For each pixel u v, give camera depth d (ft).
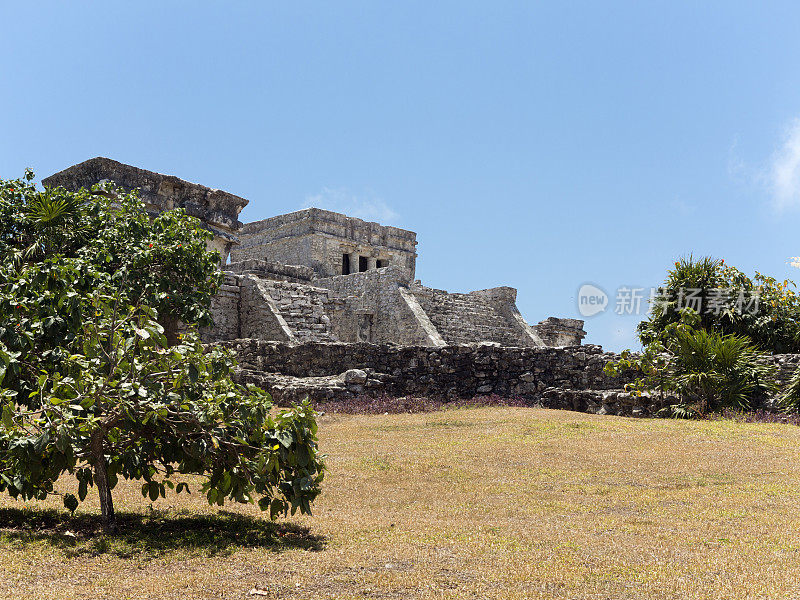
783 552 19.66
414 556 19.62
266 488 22.29
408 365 65.21
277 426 21.75
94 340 21.99
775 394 54.24
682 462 34.37
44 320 23.95
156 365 22.56
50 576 17.57
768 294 66.18
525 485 30.53
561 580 17.33
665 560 19.10
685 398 54.65
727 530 22.41
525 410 55.26
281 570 18.39
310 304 90.99
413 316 96.68
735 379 54.44
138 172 84.58
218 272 62.08
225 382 22.84
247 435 22.27
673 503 26.76
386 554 19.81
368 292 103.91
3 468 21.08
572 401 59.16
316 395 59.00
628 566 18.51
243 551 20.20
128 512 25.20
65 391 21.08
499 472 33.17
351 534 22.44
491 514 25.61
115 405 21.13
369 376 62.95
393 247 150.00
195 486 30.48
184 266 57.72
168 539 21.44
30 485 21.21
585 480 31.27
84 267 29.50
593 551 20.04
